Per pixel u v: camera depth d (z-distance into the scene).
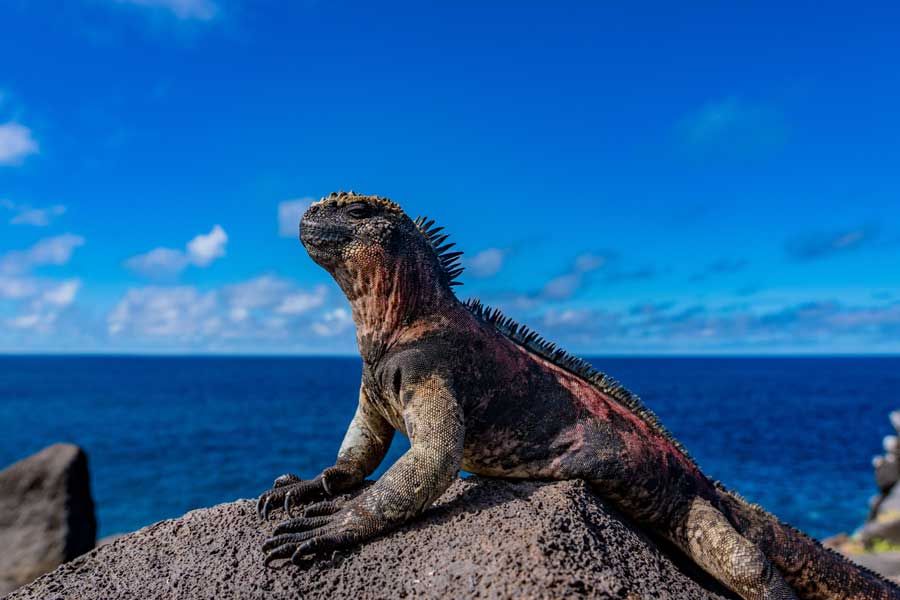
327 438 5.77
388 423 0.53
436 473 0.44
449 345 0.48
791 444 5.39
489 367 0.49
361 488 0.53
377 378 0.49
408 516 0.44
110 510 3.02
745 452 4.89
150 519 2.85
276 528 0.43
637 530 0.51
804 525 2.66
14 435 6.31
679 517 0.51
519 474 0.50
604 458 0.49
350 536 0.42
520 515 0.43
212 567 0.43
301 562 0.42
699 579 0.51
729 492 0.56
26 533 1.34
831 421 7.48
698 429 6.55
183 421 7.51
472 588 0.38
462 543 0.42
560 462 0.50
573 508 0.45
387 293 0.49
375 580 0.41
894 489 1.61
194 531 0.48
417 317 0.49
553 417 0.50
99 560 0.47
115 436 6.11
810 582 0.55
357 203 0.48
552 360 0.55
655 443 0.53
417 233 0.51
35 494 1.38
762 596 0.46
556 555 0.39
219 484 3.60
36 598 0.44
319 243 0.48
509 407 0.49
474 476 0.52
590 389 0.54
